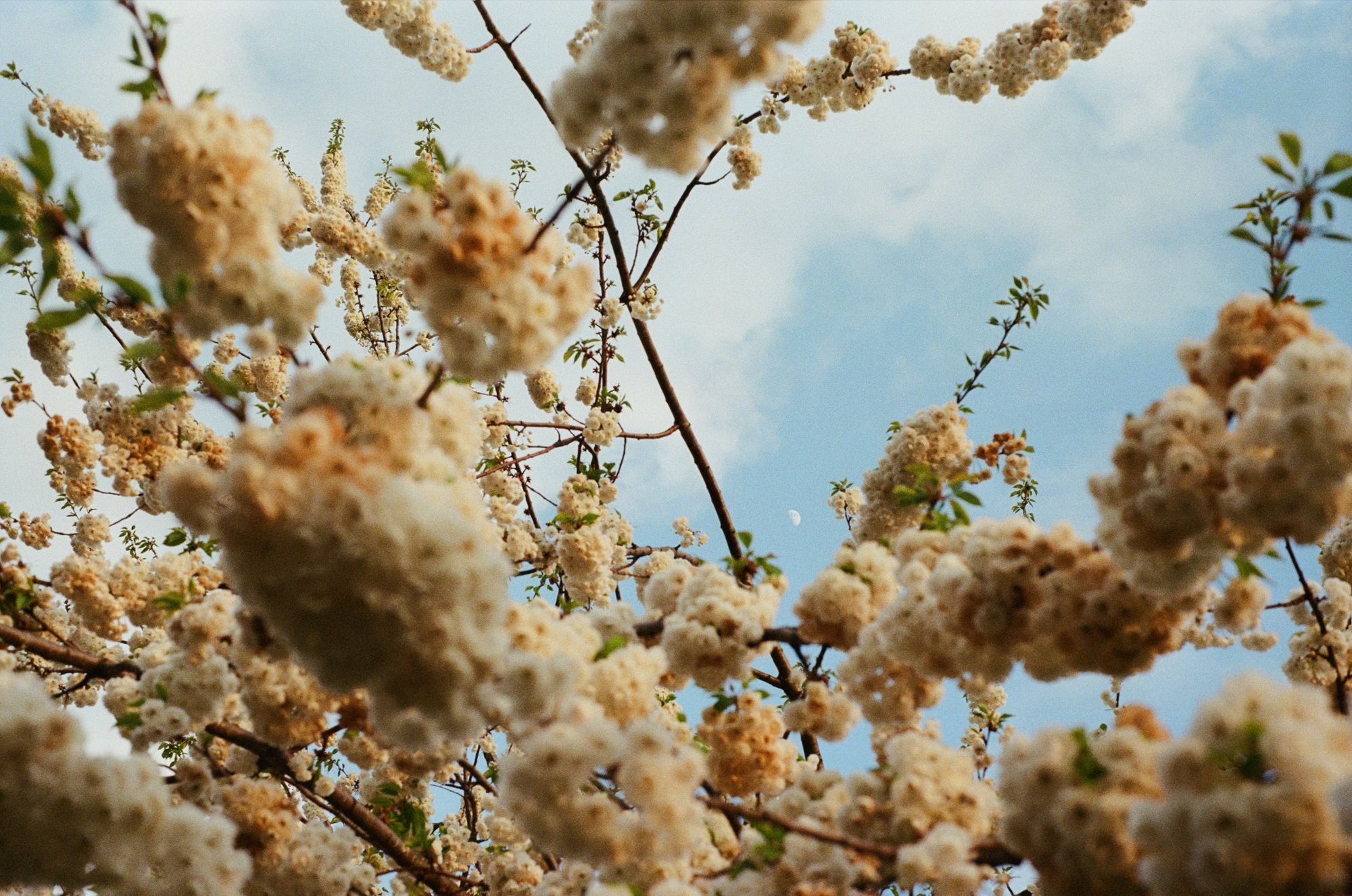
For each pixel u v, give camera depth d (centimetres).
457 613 249
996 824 402
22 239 299
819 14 278
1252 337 298
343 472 248
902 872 299
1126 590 303
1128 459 283
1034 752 261
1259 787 211
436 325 309
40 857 274
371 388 311
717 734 411
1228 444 279
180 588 558
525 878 554
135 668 475
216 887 315
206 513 279
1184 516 273
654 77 279
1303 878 200
